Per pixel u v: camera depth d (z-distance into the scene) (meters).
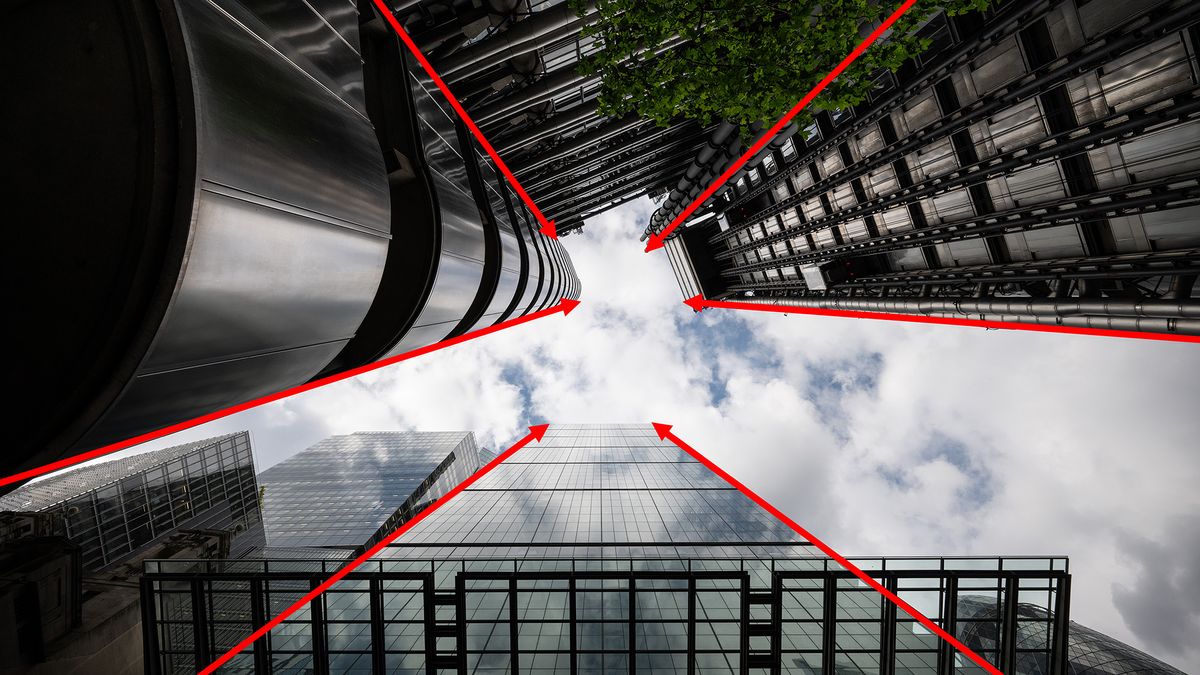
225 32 4.54
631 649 16.47
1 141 3.55
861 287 31.58
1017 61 16.69
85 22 3.60
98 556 37.81
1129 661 45.47
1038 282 19.41
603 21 11.02
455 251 9.42
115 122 3.52
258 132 4.46
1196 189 12.48
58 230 3.51
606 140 32.72
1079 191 16.06
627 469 39.97
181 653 16.20
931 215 23.84
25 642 13.86
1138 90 13.35
